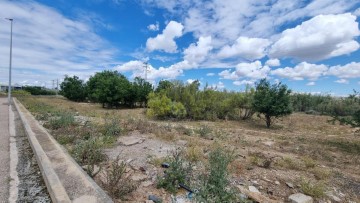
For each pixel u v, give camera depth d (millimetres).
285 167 5395
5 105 20875
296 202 3590
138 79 28688
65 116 10258
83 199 3127
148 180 4188
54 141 6383
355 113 9023
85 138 7344
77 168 4277
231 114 17406
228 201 3254
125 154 5863
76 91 41562
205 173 4434
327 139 10078
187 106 16922
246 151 6879
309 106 27391
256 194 3768
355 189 4395
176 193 3727
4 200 3354
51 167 4297
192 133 9773
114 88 26172
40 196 3521
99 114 16984
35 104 20438
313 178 4789
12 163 4930
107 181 3693
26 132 7910
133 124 10562
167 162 5035
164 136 8305
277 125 15344
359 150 7836
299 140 9633
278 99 13648
